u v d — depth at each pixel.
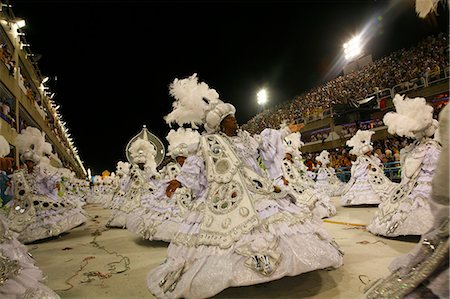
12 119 12.28
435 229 1.46
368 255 3.69
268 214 2.73
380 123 17.25
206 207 2.85
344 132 19.19
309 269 2.44
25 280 2.41
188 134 5.50
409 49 20.83
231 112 3.20
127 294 3.01
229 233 2.62
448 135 1.33
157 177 6.97
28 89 16.88
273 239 2.54
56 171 6.75
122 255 4.54
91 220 9.33
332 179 12.58
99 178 24.30
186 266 2.65
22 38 16.50
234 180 2.87
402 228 4.18
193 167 3.02
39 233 5.71
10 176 5.97
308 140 23.66
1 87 11.81
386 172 12.20
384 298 1.48
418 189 4.21
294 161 7.12
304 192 6.43
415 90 16.08
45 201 6.06
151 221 5.17
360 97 19.48
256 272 2.38
